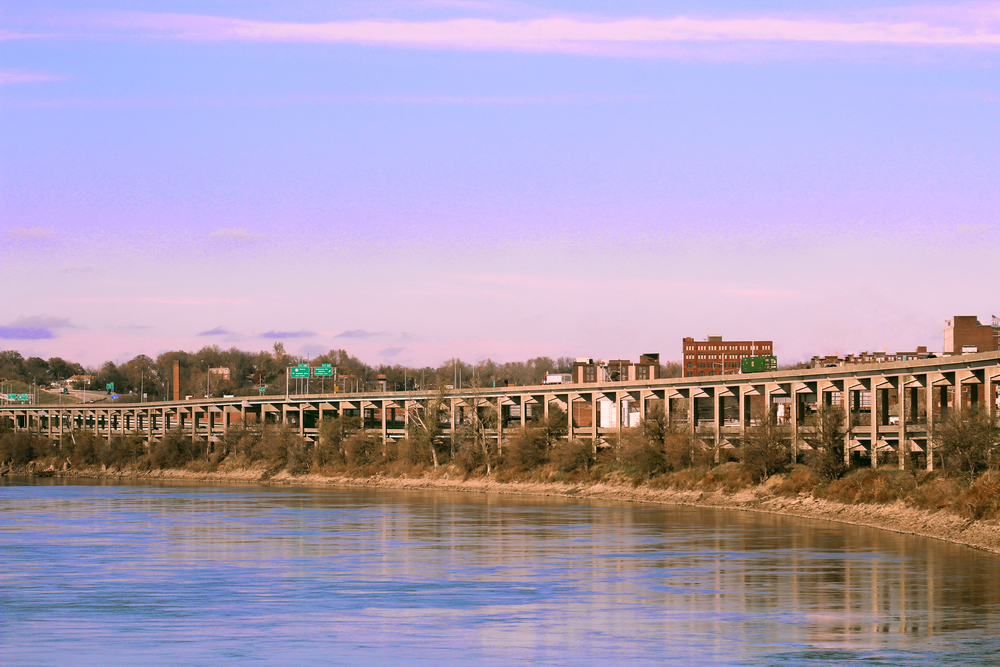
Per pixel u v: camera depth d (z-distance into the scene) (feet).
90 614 390.01
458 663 315.17
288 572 486.38
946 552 524.52
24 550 572.92
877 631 351.25
